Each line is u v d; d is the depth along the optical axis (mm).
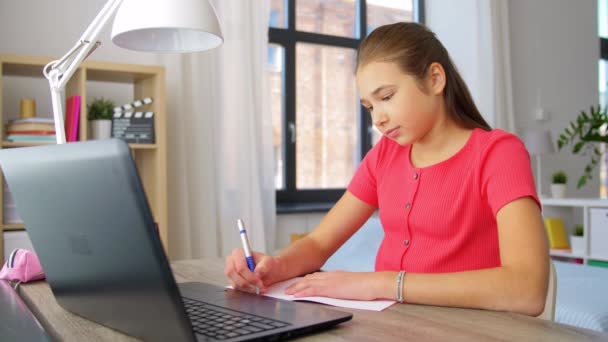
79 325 771
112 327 738
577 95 4816
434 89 1085
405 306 870
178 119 2936
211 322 728
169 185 2941
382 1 4094
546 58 4629
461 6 4199
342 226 1294
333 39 3834
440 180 1110
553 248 4047
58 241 732
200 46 1311
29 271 1101
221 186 3035
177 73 2936
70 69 1154
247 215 3049
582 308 1732
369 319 793
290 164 3670
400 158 1215
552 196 4348
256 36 3141
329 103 3848
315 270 1216
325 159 3832
